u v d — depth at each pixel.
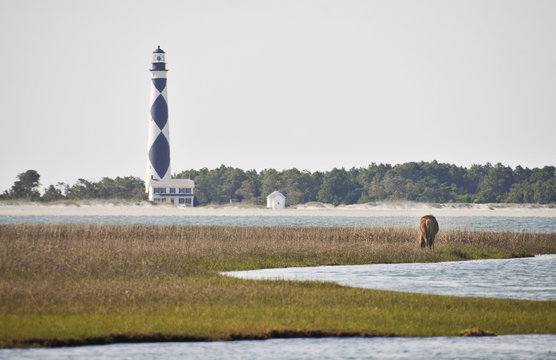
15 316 113.06
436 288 156.62
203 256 195.62
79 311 117.81
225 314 119.81
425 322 119.94
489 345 109.75
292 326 114.75
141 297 128.75
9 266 159.75
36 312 116.00
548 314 126.94
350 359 102.12
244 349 105.50
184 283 145.12
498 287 159.88
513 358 103.56
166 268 167.38
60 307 119.81
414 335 113.88
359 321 119.06
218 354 102.69
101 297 127.38
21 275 151.62
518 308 131.25
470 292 151.75
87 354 100.44
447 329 116.94
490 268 195.25
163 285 141.25
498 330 117.12
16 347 101.62
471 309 129.00
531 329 117.75
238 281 151.75
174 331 109.62
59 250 190.00
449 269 191.75
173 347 105.25
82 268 160.12
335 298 134.12
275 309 124.00
